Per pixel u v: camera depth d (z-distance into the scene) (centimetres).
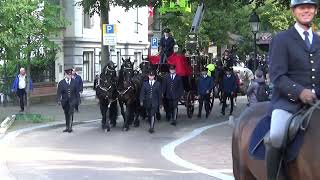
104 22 2912
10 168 1209
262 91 1700
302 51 499
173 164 1260
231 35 4791
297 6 498
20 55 2312
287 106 507
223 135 1762
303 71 501
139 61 4691
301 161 484
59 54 3484
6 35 1980
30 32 2041
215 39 4259
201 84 2380
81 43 3831
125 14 4412
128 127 1942
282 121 502
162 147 1533
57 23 2214
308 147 478
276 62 503
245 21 4344
